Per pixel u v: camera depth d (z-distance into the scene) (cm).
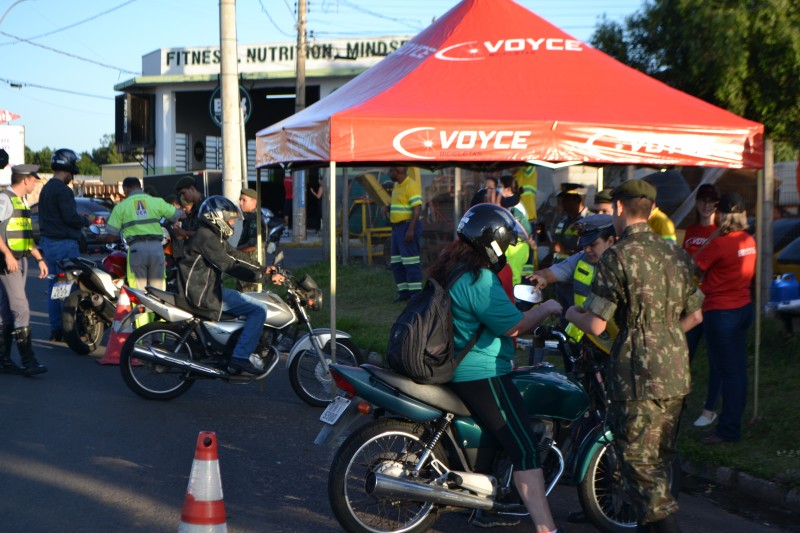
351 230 1819
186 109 3531
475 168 952
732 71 846
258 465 615
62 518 507
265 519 515
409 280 1251
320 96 3216
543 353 699
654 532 440
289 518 518
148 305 757
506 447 458
